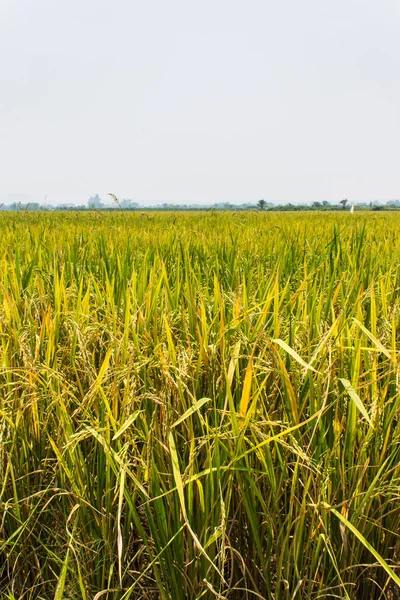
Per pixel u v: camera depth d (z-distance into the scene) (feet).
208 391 7.27
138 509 7.18
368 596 7.02
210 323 8.97
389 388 7.48
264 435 6.07
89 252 17.70
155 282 10.94
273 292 8.67
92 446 7.57
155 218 52.31
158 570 6.64
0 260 14.47
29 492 7.38
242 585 7.04
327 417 6.94
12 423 6.96
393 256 15.96
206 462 6.49
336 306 10.68
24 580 7.40
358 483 6.20
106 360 6.40
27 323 9.31
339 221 45.19
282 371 6.35
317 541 6.34
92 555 6.84
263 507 6.28
